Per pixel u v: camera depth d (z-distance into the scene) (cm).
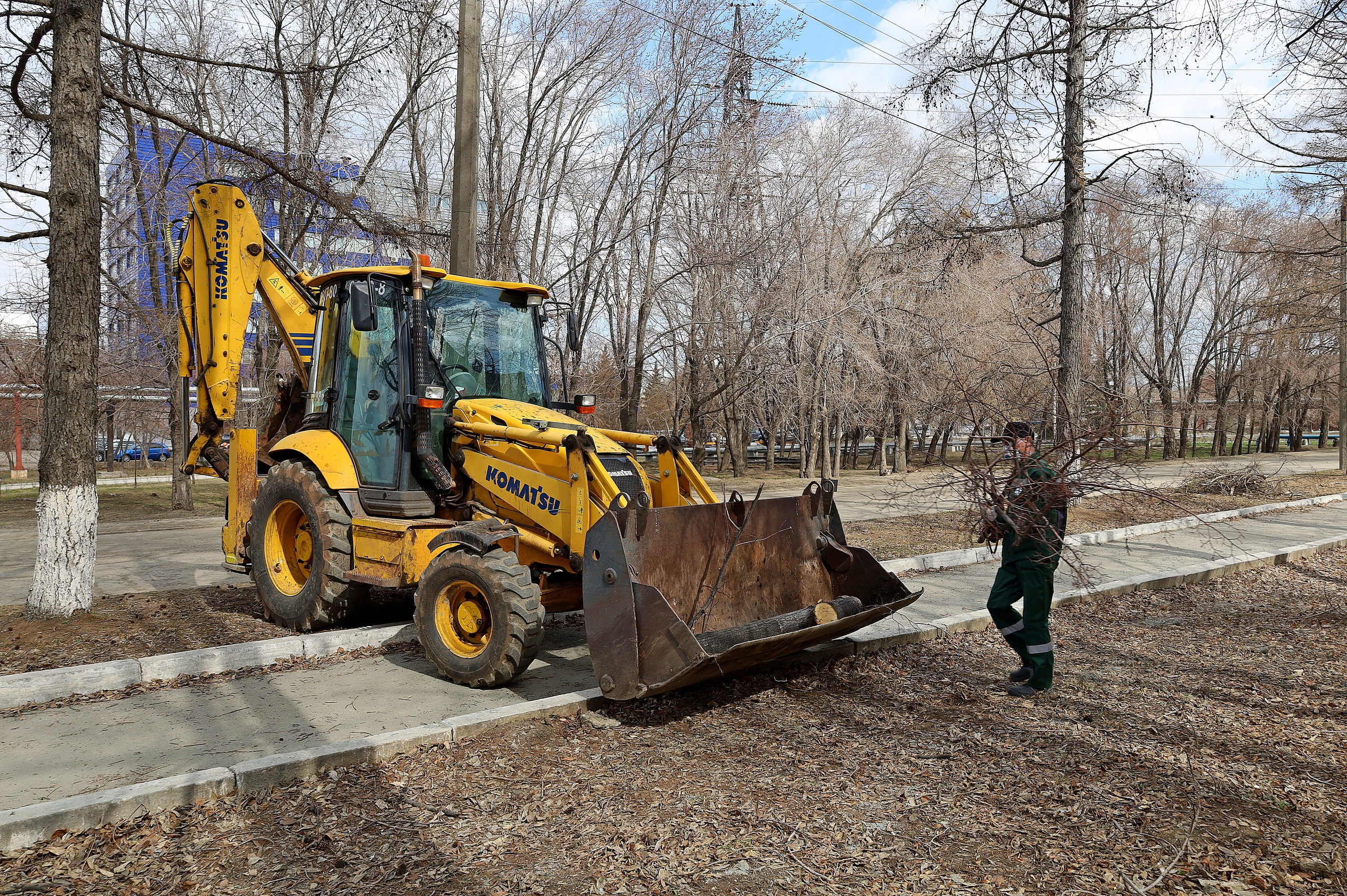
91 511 752
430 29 1579
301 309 862
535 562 654
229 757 464
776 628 544
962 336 2256
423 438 663
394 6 1139
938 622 742
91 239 740
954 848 362
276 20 1719
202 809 399
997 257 2338
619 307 2589
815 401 2448
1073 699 560
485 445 669
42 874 345
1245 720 516
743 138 2167
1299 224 2823
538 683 610
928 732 502
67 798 386
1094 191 1459
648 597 495
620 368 2627
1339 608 845
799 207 2342
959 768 446
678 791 420
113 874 344
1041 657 568
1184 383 4372
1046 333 2344
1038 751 468
